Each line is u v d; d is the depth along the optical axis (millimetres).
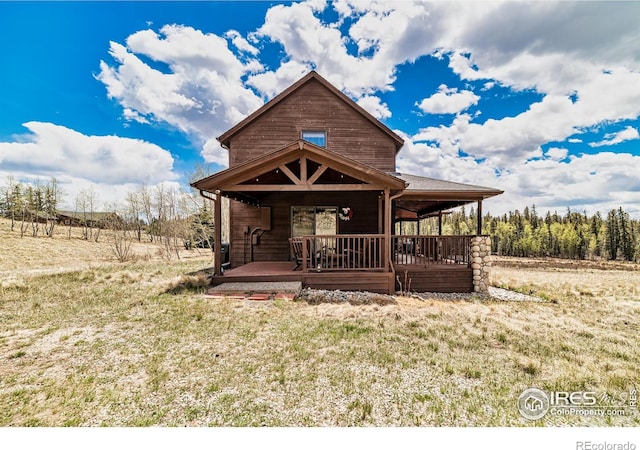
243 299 6355
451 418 2664
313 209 10727
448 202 10539
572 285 10695
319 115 10781
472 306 6492
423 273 8148
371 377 3262
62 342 4098
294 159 7219
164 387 3027
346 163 7062
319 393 2957
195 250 30125
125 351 3826
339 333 4500
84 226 40438
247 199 10203
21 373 3279
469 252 8281
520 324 5199
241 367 3438
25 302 6055
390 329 4742
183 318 5082
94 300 6211
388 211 7461
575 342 4395
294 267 8945
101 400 2816
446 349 4035
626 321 5594
